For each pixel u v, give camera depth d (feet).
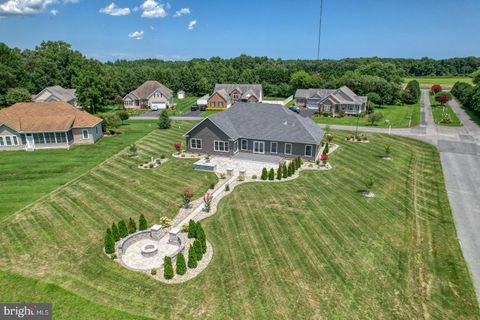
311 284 61.72
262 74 417.08
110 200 97.45
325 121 225.97
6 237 77.05
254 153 144.66
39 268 65.92
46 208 91.66
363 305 56.75
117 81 325.42
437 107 284.00
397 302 57.62
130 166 127.95
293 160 125.59
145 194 101.91
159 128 198.49
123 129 196.44
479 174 119.75
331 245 74.43
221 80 414.41
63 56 322.14
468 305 57.16
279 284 61.67
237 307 56.13
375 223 84.38
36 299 56.80
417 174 120.06
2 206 92.53
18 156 140.46
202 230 74.33
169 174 119.65
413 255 71.20
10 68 265.95
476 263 68.95
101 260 68.90
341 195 101.14
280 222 84.58
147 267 67.10
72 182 110.93
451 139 168.76
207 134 141.18
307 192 103.45
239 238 77.25
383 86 297.33
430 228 82.43
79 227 81.92
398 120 224.12
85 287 60.64
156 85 304.91
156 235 76.74
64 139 153.17
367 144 161.99
